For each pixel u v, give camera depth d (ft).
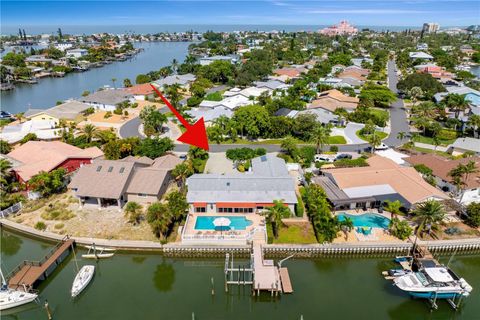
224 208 220.43
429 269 170.50
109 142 302.86
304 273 186.09
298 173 279.49
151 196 231.30
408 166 275.80
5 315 159.12
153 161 276.41
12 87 639.76
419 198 218.18
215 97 503.20
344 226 208.23
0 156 289.33
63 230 208.54
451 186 246.47
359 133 376.48
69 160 277.03
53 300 165.78
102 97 488.44
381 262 195.52
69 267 187.93
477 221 207.00
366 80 648.38
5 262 191.93
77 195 224.12
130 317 156.35
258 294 167.02
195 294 171.01
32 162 273.13
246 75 612.29
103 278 182.29
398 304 165.17
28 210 229.04
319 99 470.39
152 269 191.11
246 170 282.15
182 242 196.13
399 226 199.31
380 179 243.40
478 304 168.35
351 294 170.91
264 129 359.66
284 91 542.57
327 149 330.95
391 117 436.76
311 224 214.07
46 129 374.84
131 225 212.64
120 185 227.40
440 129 359.25
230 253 195.72
